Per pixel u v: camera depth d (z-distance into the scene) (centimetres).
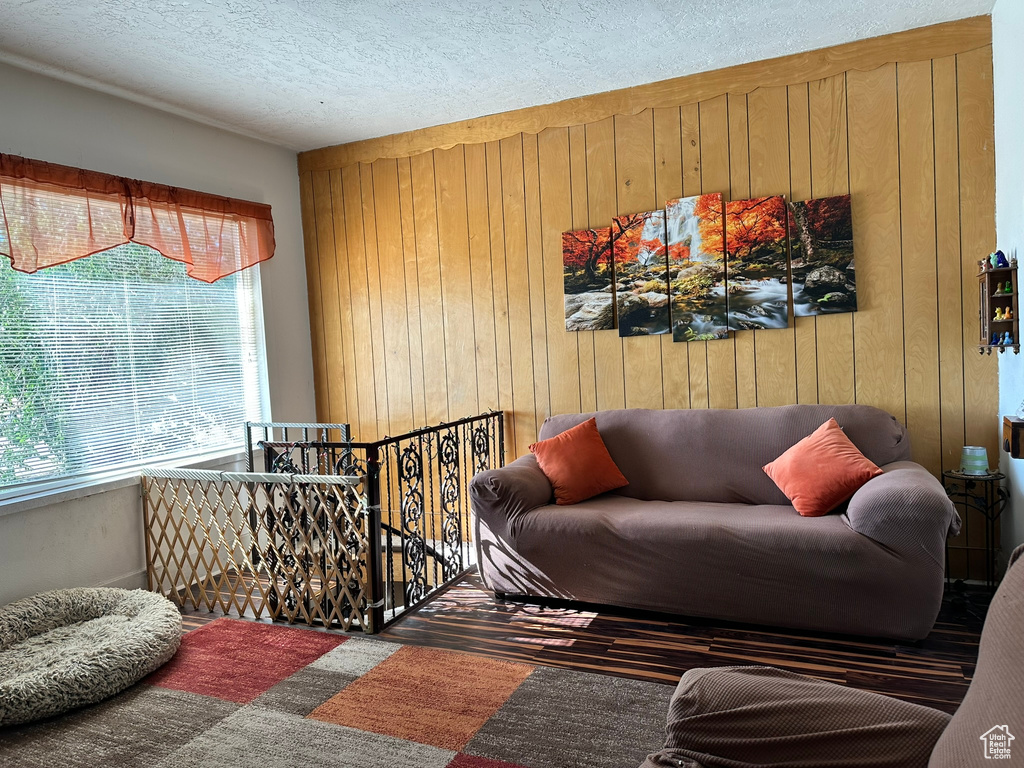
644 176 411
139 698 264
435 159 465
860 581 283
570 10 311
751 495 361
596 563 330
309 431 507
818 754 129
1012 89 304
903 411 365
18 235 328
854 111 365
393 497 494
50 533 339
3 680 264
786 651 285
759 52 371
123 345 386
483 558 360
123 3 288
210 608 356
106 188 366
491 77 386
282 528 339
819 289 375
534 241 442
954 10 334
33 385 342
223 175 448
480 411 465
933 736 126
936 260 356
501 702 252
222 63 351
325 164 499
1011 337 309
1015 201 305
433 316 474
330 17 308
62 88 357
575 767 211
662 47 357
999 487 335
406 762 216
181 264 421
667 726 142
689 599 313
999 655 109
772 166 384
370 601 321
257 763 219
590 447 381
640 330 414
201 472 356
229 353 453
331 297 505
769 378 390
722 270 394
